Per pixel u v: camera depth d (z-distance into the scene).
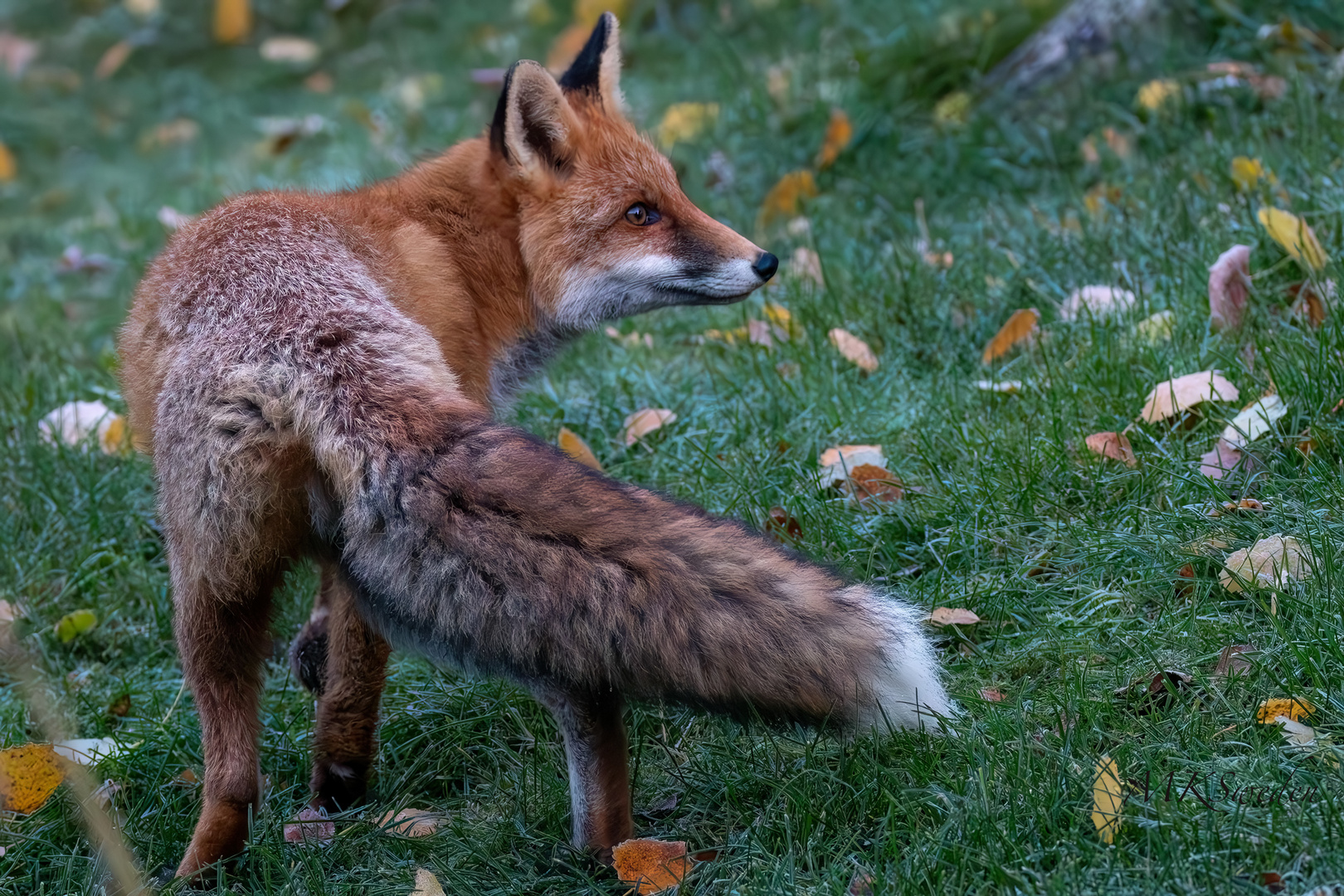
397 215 7.27
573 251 7.68
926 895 4.73
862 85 14.31
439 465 5.18
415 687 7.33
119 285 13.86
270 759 6.95
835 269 11.38
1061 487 7.55
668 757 6.31
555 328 7.99
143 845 6.07
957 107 13.72
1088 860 4.70
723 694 4.87
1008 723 5.62
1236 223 10.00
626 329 11.38
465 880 5.43
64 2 24.55
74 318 13.55
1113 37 13.09
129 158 19.20
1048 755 5.34
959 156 12.85
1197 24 13.04
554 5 20.22
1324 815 4.62
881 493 7.99
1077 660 6.14
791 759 5.95
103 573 8.81
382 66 20.75
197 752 6.96
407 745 6.83
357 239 6.70
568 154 7.68
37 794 6.39
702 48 17.14
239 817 5.72
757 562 4.99
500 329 7.62
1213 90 12.16
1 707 7.45
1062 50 13.36
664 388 10.13
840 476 8.21
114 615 8.53
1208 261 9.55
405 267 6.80
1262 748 5.19
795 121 14.13
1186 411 7.75
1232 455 7.32
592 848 5.45
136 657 8.25
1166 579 6.52
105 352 11.72
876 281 10.96
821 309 10.66
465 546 5.02
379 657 6.38
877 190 12.74
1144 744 5.40
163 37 23.02
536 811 6.01
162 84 21.42
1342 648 5.59
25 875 5.96
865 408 9.15
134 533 9.24
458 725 6.75
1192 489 7.14
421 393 5.50
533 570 4.94
